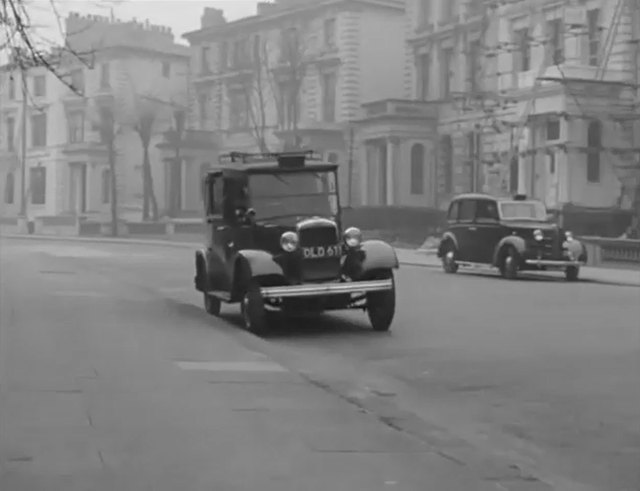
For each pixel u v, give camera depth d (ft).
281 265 50.24
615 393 34.60
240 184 51.93
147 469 23.15
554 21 147.43
